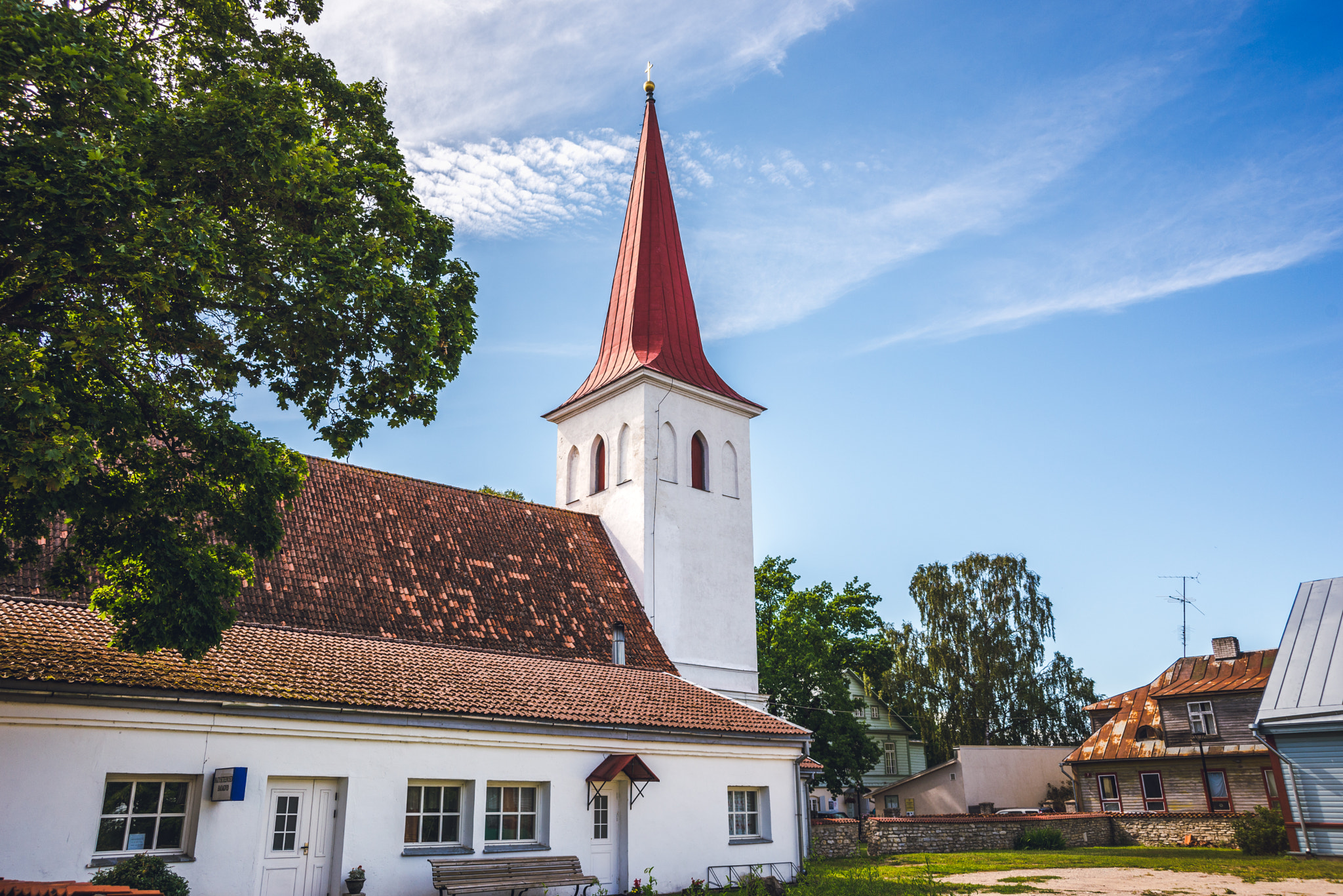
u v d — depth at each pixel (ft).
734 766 65.57
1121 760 126.31
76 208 28.12
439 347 41.83
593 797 56.49
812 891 59.11
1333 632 89.71
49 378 30.66
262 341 38.06
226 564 38.73
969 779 151.94
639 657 80.64
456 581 74.95
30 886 29.09
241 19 39.88
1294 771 83.66
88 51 29.12
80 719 39.68
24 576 50.80
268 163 34.14
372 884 46.57
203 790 42.29
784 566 142.10
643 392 96.17
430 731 50.29
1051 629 199.41
